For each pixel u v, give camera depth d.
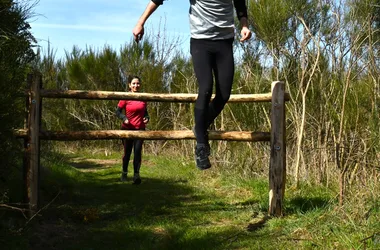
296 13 6.55
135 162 6.95
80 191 6.16
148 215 4.90
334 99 6.09
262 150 7.15
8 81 3.59
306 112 6.50
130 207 5.32
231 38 3.98
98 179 7.62
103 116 12.54
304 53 6.36
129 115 7.46
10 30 3.83
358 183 4.72
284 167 4.68
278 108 4.66
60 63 13.69
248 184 6.41
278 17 6.52
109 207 5.32
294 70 6.79
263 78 7.11
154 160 9.99
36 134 4.51
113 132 4.69
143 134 4.73
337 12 6.05
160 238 4.04
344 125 5.61
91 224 4.56
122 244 3.91
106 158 11.04
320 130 6.26
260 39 7.01
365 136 5.36
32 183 4.48
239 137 4.74
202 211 5.08
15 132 3.88
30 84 4.52
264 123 7.02
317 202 4.97
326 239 3.61
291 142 6.85
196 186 6.78
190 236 4.04
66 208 5.05
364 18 5.63
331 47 6.24
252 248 3.64
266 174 6.75
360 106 5.53
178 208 5.25
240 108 7.11
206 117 3.91
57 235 4.12
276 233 4.04
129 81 7.41
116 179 7.62
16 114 3.72
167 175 7.92
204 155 3.88
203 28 3.90
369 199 4.10
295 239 3.66
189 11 4.03
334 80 5.96
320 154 6.18
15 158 3.93
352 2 5.82
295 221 4.26
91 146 12.34
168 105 11.23
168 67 11.98
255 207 5.11
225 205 5.39
